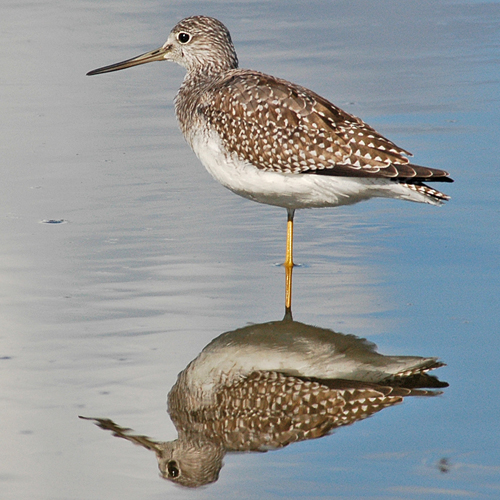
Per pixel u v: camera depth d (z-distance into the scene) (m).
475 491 7.72
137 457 8.50
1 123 18.47
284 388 9.68
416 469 8.08
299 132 11.84
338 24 24.98
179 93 14.20
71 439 8.74
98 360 10.20
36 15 25.98
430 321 10.96
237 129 12.20
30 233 13.74
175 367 10.07
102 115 19.06
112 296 11.78
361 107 18.80
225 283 12.20
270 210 14.84
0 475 8.18
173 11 26.23
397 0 27.39
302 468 8.20
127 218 14.38
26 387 9.62
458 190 14.98
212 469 8.27
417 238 13.54
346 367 10.05
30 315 11.24
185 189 15.61
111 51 22.61
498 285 11.83
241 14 26.06
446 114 18.28
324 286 12.05
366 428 8.85
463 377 9.64
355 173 11.57
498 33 23.73
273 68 21.27
